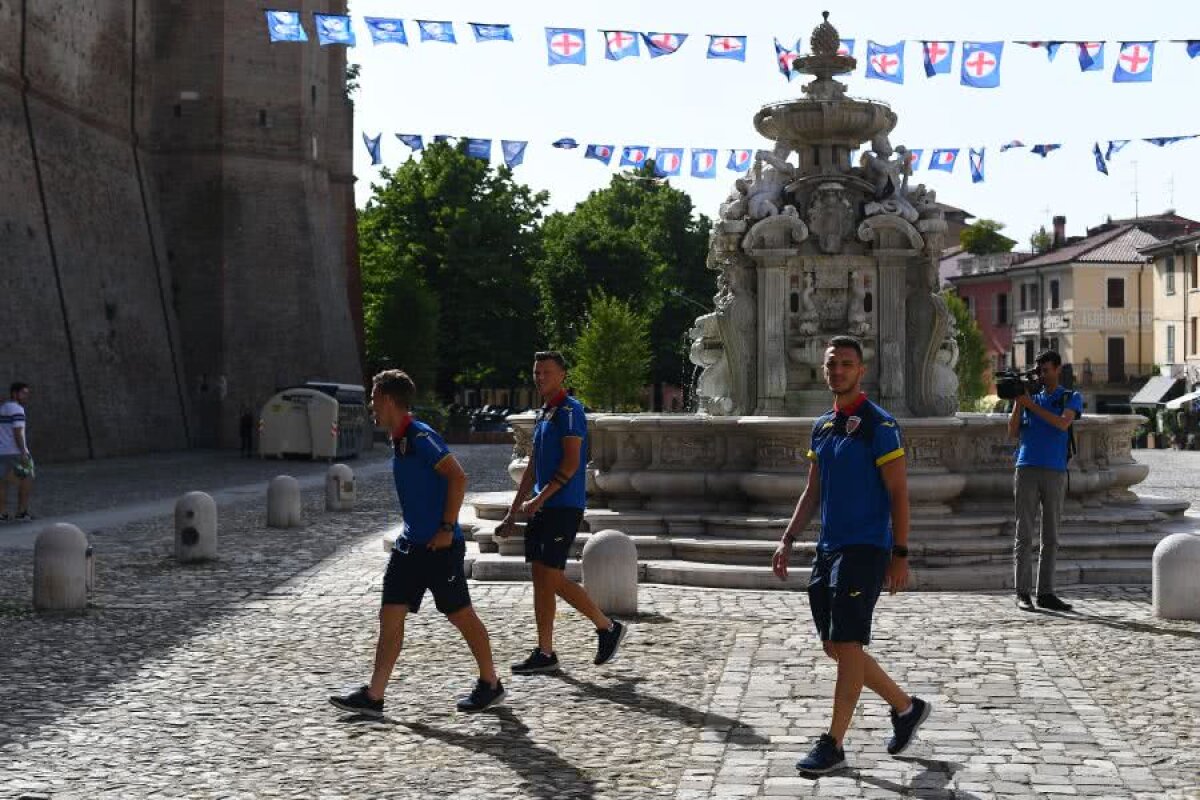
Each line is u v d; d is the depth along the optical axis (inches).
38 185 1840.6
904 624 468.8
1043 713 339.3
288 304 2394.2
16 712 345.4
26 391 909.2
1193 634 449.4
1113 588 549.3
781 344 754.8
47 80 1895.9
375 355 2847.0
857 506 292.4
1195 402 2551.7
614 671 392.8
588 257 3253.0
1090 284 3312.0
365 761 298.7
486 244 2965.1
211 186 2342.5
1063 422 494.0
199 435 2305.6
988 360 2928.2
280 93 2402.8
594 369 2947.8
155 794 273.6
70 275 1903.3
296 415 1898.4
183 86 2345.0
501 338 2967.5
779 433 610.9
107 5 2118.6
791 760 297.3
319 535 808.9
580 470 393.7
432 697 361.4
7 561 675.4
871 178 761.6
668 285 3444.9
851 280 753.6
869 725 328.5
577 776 285.1
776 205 762.8
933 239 748.0
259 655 421.4
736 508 620.7
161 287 2256.4
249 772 289.9
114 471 1595.7
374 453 2190.0
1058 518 500.7
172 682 382.3
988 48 699.4
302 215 2427.4
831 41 773.9
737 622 473.7
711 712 342.6
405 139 844.0
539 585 392.2
